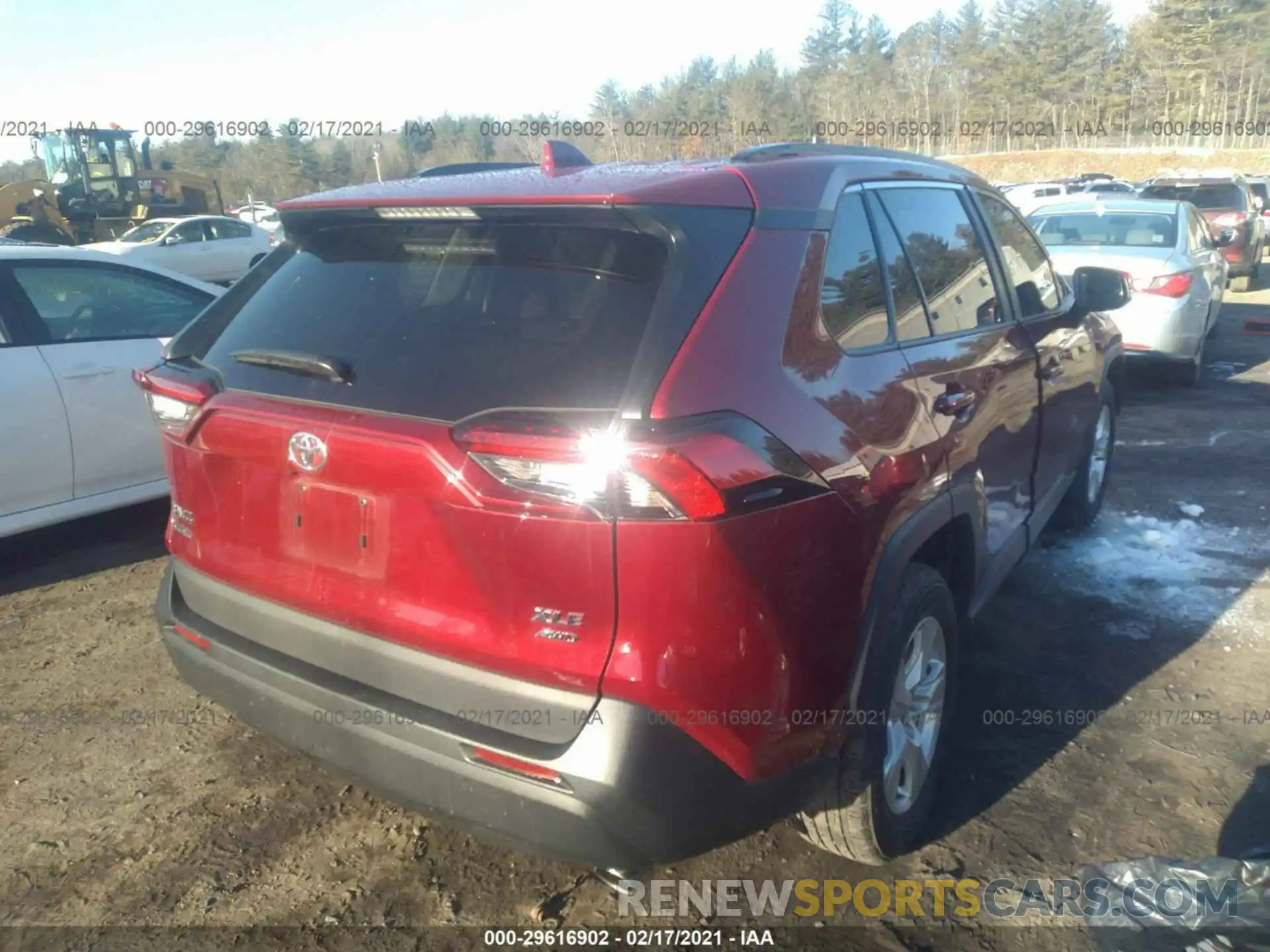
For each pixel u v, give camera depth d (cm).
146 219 2162
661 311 213
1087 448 494
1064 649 408
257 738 353
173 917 267
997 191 400
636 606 202
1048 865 284
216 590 268
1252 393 888
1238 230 1681
